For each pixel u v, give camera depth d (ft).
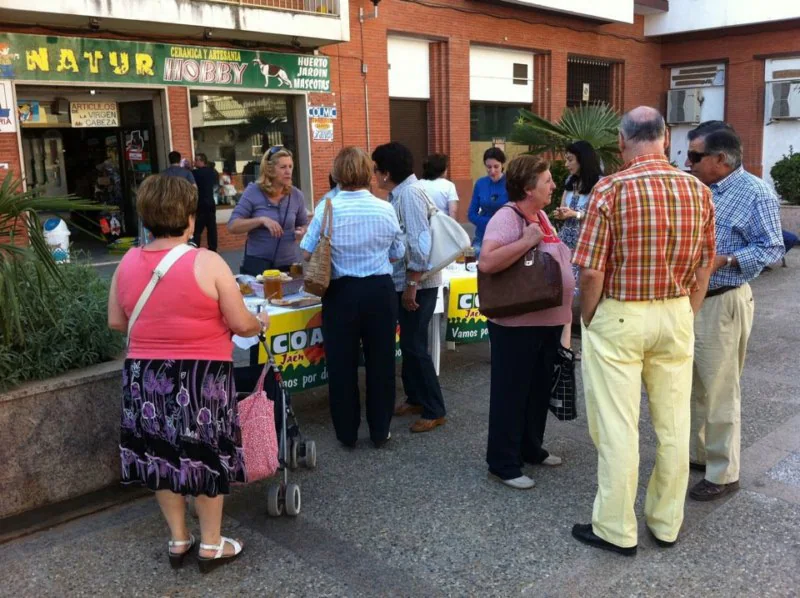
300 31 39.11
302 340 14.46
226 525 11.19
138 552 10.48
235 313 9.24
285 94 42.39
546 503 11.75
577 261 9.50
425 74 49.90
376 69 45.70
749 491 11.99
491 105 54.80
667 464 10.08
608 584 9.49
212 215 37.73
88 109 37.99
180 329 9.04
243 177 42.09
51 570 10.04
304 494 12.19
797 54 60.95
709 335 11.37
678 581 9.52
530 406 12.78
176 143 37.83
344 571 9.91
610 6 58.29
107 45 34.63
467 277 18.06
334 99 43.93
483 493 12.12
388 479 12.70
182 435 9.07
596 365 9.88
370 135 46.11
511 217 11.37
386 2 45.37
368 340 13.52
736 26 62.59
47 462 11.51
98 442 12.05
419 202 13.91
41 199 10.94
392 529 11.00
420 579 9.70
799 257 36.50
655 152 9.61
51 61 33.04
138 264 9.20
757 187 11.16
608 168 25.75
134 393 9.28
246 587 9.58
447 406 16.39
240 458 9.54
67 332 11.94
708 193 9.64
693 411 12.43
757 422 15.05
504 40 53.06
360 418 15.15
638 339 9.51
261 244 15.94
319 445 14.25
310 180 43.52
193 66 37.76
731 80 64.80
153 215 9.08
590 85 63.16
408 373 15.34
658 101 69.15
